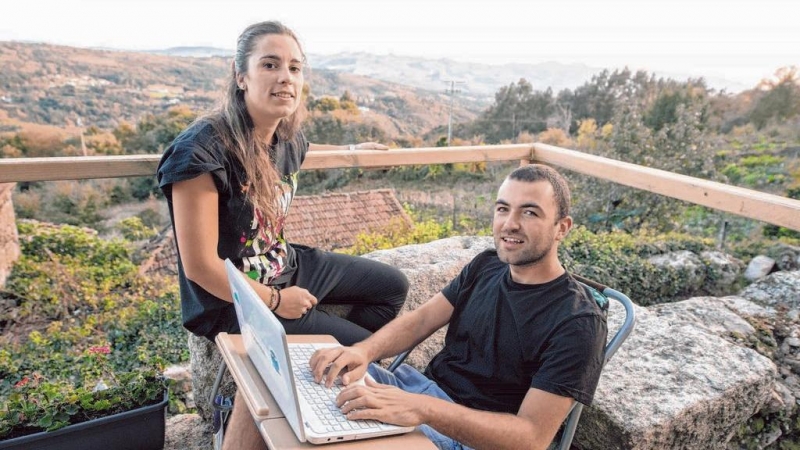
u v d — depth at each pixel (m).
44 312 8.09
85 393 2.15
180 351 6.40
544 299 1.43
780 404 2.47
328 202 12.72
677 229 8.69
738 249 6.88
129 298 8.79
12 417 1.99
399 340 1.65
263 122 1.81
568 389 1.29
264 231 1.84
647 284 4.77
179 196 1.59
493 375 1.50
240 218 1.74
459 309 1.67
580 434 2.05
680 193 2.43
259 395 1.22
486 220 6.46
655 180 2.55
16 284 8.55
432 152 2.91
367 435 1.13
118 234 15.73
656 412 1.91
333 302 2.19
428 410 1.23
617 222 8.87
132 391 2.20
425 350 2.49
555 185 1.43
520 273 1.50
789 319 3.16
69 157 2.13
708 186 2.31
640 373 2.13
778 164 15.53
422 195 11.61
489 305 1.55
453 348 1.64
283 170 1.95
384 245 6.47
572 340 1.33
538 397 1.31
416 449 1.11
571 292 1.42
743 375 2.13
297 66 1.79
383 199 12.77
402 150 2.84
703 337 2.40
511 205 1.43
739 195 2.18
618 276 4.64
